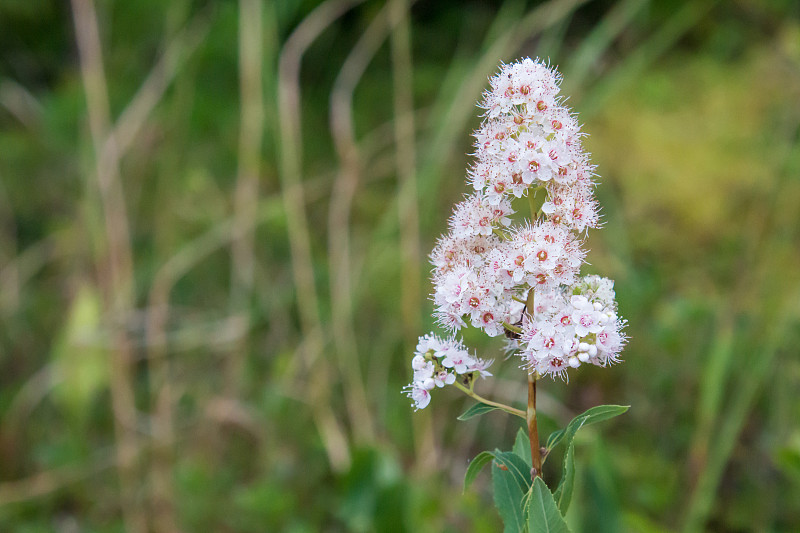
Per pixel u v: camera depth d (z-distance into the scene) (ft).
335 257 4.95
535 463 2.27
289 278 5.38
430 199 4.61
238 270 5.17
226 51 6.07
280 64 4.91
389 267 5.15
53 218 6.02
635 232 5.24
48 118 6.20
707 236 5.15
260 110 4.96
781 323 3.90
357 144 6.07
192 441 4.76
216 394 4.96
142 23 6.37
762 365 3.62
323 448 4.48
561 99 2.25
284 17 5.18
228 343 5.04
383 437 4.65
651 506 3.85
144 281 5.23
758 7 6.24
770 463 3.98
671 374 4.40
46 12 6.70
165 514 4.32
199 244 5.07
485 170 2.25
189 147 5.98
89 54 4.79
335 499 4.27
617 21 4.54
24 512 4.51
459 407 4.61
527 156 2.20
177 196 5.59
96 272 5.06
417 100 6.28
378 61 6.77
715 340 4.21
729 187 5.26
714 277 4.97
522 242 2.22
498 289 2.25
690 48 6.37
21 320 5.46
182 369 5.13
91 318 4.59
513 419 4.42
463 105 4.50
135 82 6.23
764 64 5.80
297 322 5.37
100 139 4.71
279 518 4.15
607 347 2.20
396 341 5.01
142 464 4.63
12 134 6.55
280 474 4.40
